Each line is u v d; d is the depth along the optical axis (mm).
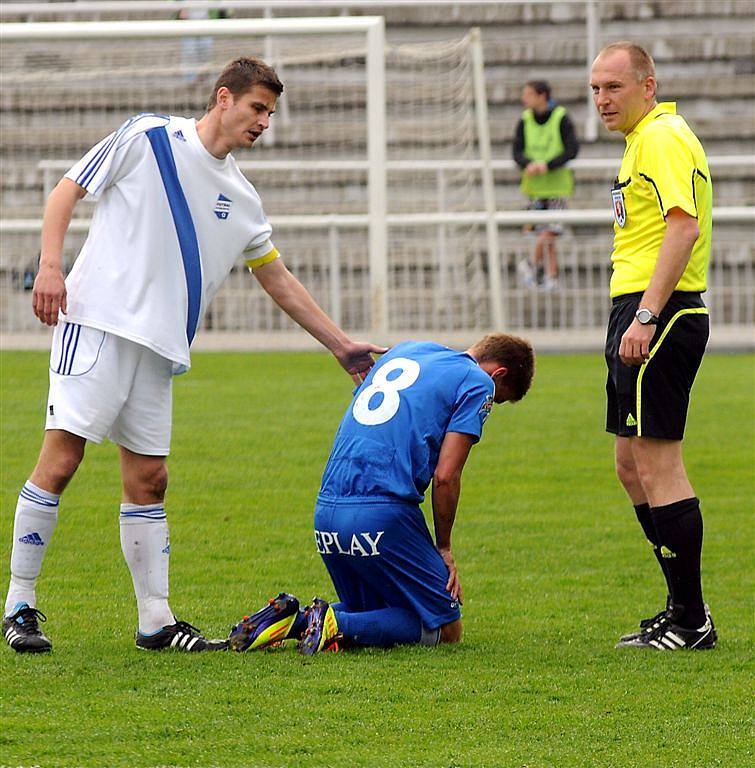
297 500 27000
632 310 17672
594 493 28234
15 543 17047
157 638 17078
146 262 16766
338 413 34812
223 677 15625
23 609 16969
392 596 17469
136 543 17219
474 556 23453
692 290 17656
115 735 13484
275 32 46531
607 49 17922
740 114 62469
